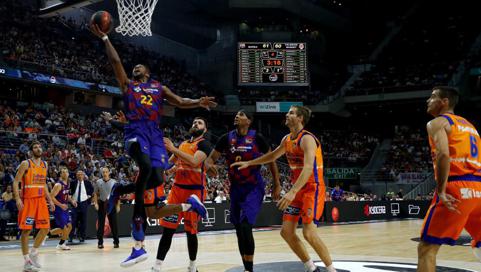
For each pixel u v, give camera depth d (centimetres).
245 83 2289
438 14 3275
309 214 425
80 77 2058
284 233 442
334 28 3084
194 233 505
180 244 943
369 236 1111
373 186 2562
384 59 3120
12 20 2089
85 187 1028
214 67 2927
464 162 340
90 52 2309
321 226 1494
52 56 2073
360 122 3128
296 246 445
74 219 997
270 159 456
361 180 2619
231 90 2836
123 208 1166
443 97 359
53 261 686
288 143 447
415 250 813
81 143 1848
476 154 346
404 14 3328
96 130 2042
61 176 881
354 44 3341
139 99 386
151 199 413
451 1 3203
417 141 2806
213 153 500
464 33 3016
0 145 1611
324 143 2886
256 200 473
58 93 2152
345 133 3017
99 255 764
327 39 3272
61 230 851
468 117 2869
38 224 613
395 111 2994
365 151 2848
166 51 2933
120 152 1920
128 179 1531
